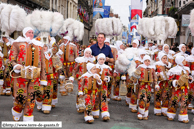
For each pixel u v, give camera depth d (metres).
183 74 6.45
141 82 6.47
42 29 6.95
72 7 39.66
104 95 6.11
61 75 9.18
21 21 7.89
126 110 7.59
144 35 10.41
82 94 5.91
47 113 6.77
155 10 43.31
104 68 6.16
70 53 9.54
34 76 4.99
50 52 6.80
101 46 7.32
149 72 6.45
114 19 9.86
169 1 33.81
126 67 7.29
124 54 7.30
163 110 7.03
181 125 6.04
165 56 7.07
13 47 5.07
